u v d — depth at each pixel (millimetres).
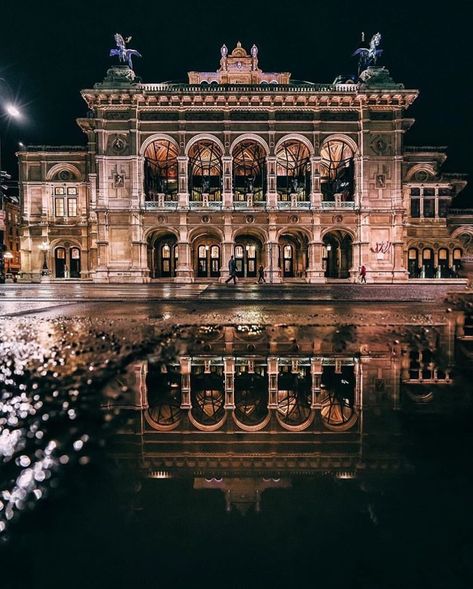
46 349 5652
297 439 2400
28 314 11180
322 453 2166
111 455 2088
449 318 10484
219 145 52781
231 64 58781
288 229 53625
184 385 3879
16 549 1267
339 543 1294
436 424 2684
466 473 1890
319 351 5781
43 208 57125
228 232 53125
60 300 17266
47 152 56906
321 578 1115
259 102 52125
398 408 3084
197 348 5980
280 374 4371
